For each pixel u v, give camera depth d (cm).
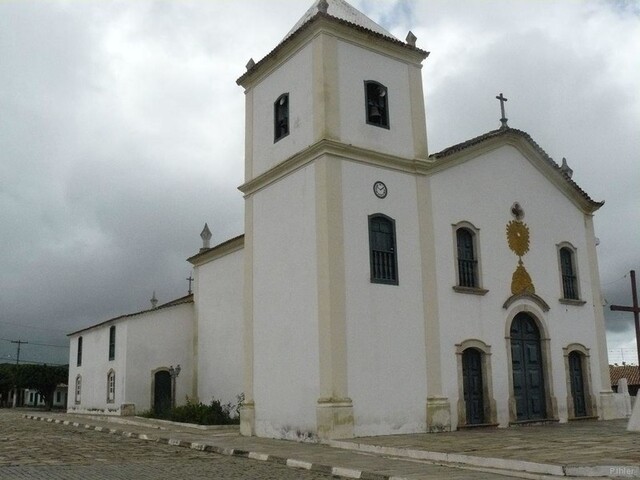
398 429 1581
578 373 2062
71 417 2714
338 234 1593
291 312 1666
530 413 1888
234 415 2261
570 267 2139
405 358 1641
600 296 2184
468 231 1886
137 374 2558
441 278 1772
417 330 1683
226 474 1049
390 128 1783
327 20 1705
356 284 1595
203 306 2612
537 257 2031
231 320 2408
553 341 1991
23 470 1078
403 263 1702
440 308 1747
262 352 1752
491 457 1059
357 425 1512
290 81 1805
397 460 1180
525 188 2059
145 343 2592
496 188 1977
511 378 1856
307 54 1750
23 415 3198
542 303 1980
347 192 1639
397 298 1662
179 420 2173
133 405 2530
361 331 1576
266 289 1772
